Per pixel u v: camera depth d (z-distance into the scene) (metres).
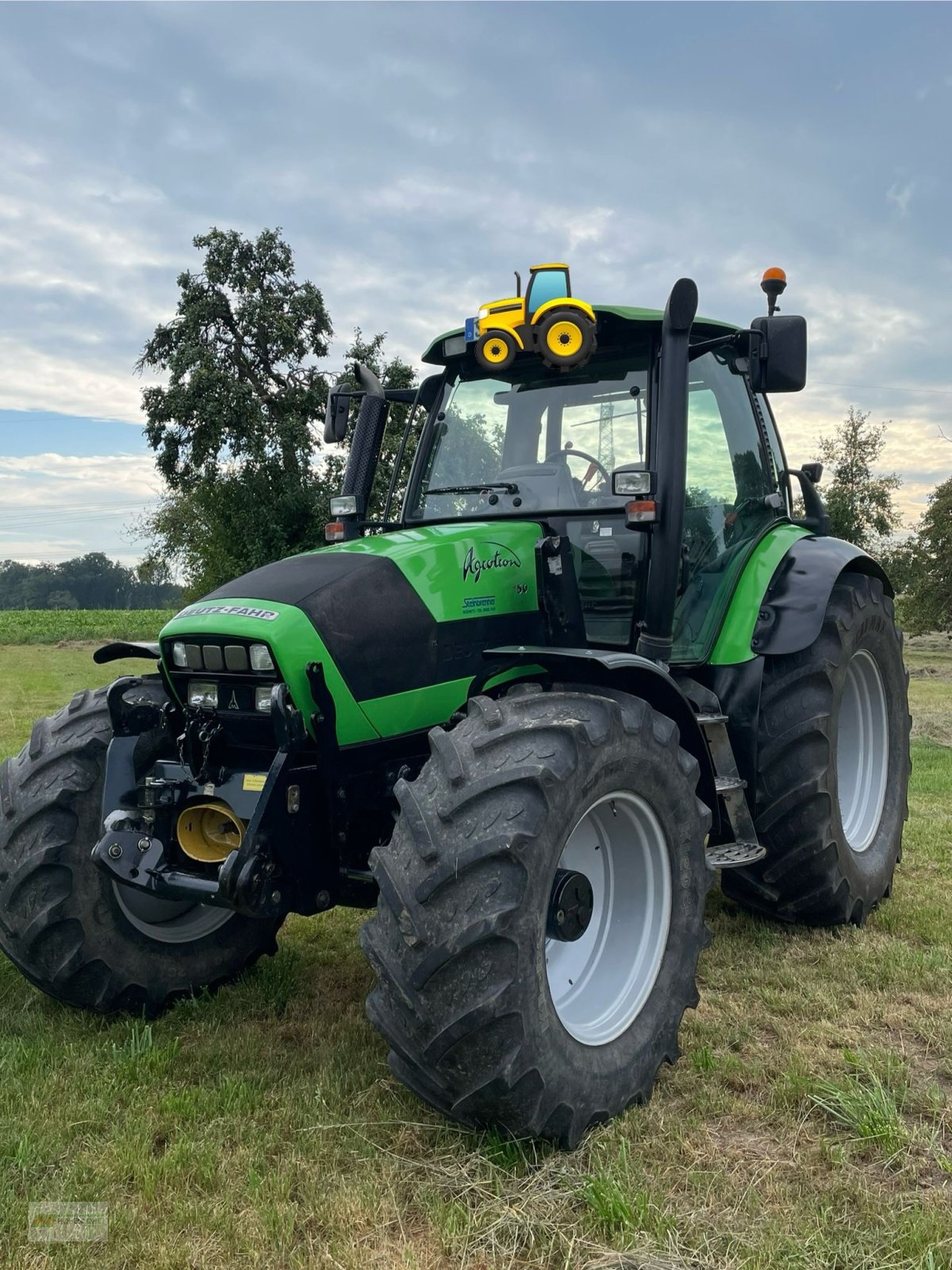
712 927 4.30
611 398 3.64
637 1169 2.40
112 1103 2.70
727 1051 3.09
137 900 3.32
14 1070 2.88
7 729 10.08
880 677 4.67
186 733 2.94
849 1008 3.41
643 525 3.30
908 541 34.31
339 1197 2.28
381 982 2.42
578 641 3.33
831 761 4.03
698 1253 2.10
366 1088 2.81
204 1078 2.87
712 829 3.56
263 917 2.72
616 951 2.97
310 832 2.81
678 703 3.18
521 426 3.77
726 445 4.11
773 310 4.19
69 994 3.21
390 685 2.93
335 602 2.86
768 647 3.84
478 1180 2.33
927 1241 2.13
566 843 2.61
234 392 22.11
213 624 2.83
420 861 2.40
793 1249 2.10
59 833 3.12
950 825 6.03
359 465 3.95
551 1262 2.10
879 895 4.42
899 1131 2.54
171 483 23.30
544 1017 2.45
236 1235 2.15
